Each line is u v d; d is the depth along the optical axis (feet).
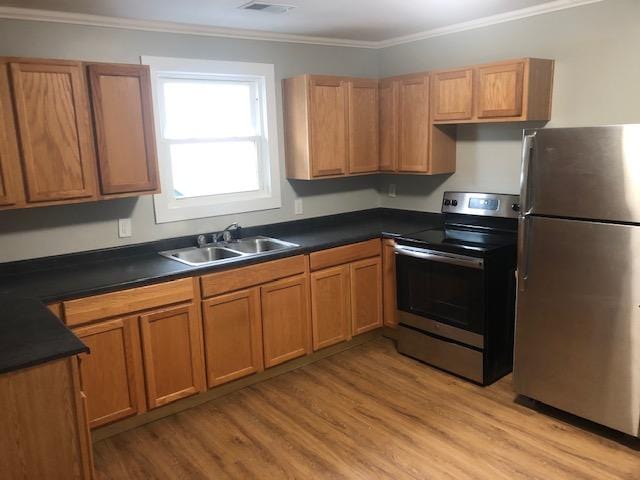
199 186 12.33
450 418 9.78
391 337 13.74
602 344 8.73
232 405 10.52
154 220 11.48
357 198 15.25
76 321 8.63
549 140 8.82
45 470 5.89
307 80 12.35
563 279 9.05
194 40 11.56
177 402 10.28
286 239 12.50
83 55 10.19
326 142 12.95
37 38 9.65
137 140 9.97
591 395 9.04
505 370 11.48
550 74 11.15
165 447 9.13
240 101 12.74
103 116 9.50
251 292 10.78
